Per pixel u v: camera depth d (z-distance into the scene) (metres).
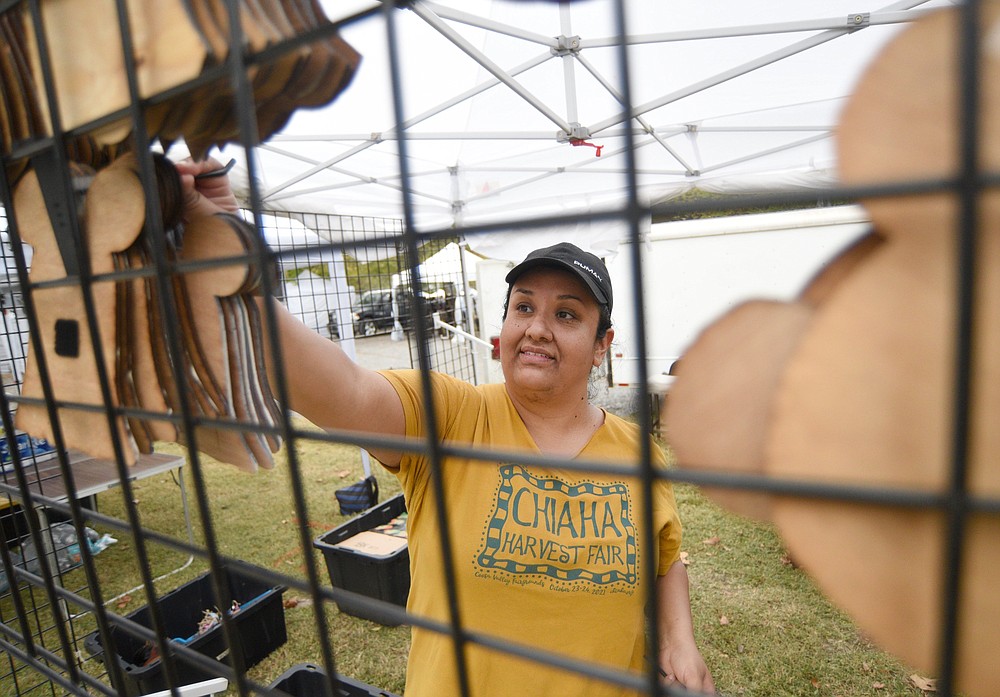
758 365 0.33
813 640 2.74
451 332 6.66
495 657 1.18
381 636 2.98
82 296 0.66
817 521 0.30
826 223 5.34
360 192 6.06
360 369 1.18
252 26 0.49
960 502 0.25
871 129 0.28
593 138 4.95
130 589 3.40
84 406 0.69
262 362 0.61
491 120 4.84
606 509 1.27
